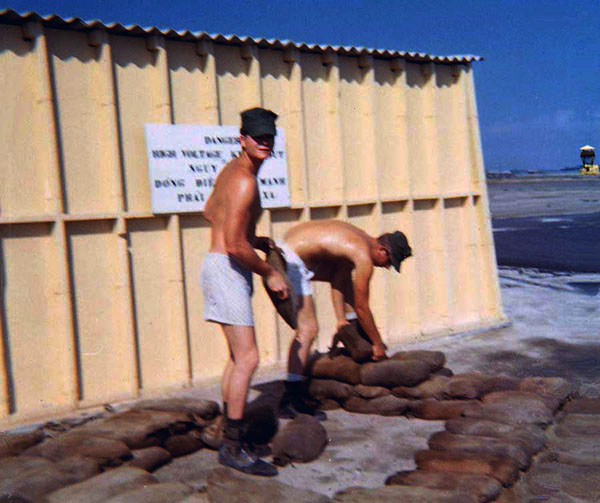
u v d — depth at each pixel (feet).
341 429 14.29
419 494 10.16
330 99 22.33
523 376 18.12
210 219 12.66
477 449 11.82
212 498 10.38
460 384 14.57
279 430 13.24
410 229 24.00
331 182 22.40
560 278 35.47
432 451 12.15
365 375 15.16
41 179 16.63
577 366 18.85
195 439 13.43
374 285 23.03
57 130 16.89
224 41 19.57
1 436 13.20
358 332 15.71
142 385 18.26
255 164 12.34
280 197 20.72
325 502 10.16
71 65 17.17
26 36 16.25
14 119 16.26
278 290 12.42
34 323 16.56
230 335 12.30
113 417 13.44
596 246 48.29
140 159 18.28
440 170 25.03
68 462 11.36
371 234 23.36
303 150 21.25
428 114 24.99
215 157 19.34
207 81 19.33
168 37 18.58
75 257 17.17
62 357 16.81
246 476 11.64
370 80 23.00
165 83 18.45
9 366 16.20
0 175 16.10
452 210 25.72
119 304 17.74
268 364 20.25
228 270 12.22
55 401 16.83
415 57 24.09
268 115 12.07
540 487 10.99
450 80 25.77
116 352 17.84
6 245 16.17
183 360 18.70
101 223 17.56
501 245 51.13
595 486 10.89
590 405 14.70
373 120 23.03
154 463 12.30
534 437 12.27
